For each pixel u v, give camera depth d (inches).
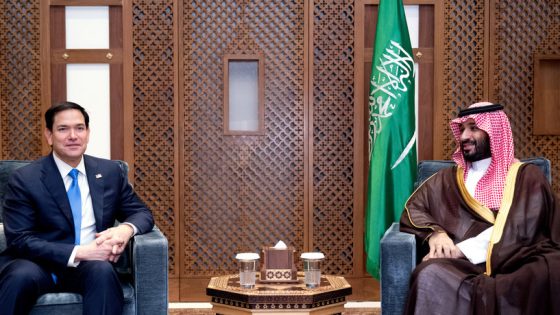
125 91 153.3
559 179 155.7
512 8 153.5
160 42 153.8
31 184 102.3
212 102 154.9
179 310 149.6
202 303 156.1
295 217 156.1
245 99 156.9
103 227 106.5
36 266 95.3
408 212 111.1
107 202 107.9
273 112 155.1
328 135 155.6
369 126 145.9
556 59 152.3
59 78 155.0
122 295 94.8
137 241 99.0
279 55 154.3
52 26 154.3
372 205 142.6
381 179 141.6
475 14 154.9
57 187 103.6
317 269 103.5
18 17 152.3
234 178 155.8
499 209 105.1
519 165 108.7
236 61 156.2
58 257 96.7
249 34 153.9
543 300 89.8
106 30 154.6
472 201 108.3
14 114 153.4
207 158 155.7
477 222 107.0
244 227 156.3
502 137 109.1
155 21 153.4
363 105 153.8
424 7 155.4
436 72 153.8
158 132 155.1
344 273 156.2
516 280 91.2
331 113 155.7
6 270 93.7
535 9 152.9
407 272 98.4
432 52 155.3
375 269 142.0
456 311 93.0
